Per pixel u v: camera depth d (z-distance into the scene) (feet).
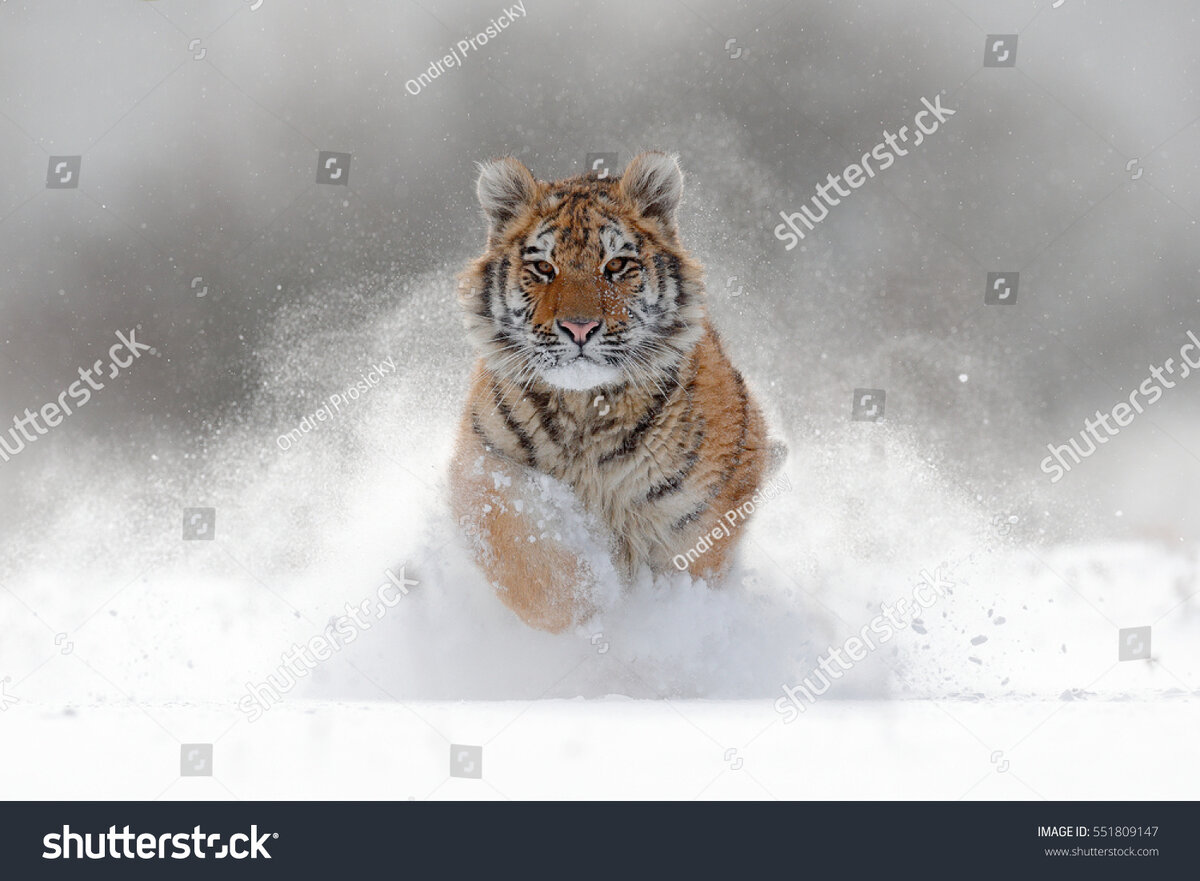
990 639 28.48
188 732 22.18
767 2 68.28
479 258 28.32
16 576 35.60
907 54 69.26
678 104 66.69
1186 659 27.91
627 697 25.96
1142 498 52.19
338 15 67.87
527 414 26.68
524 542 26.40
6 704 24.52
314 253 62.03
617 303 26.32
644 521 27.09
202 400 57.06
